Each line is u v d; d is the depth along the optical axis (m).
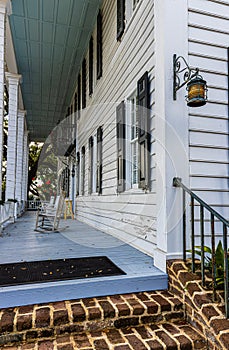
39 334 1.67
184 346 1.63
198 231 2.44
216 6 2.66
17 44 6.07
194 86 2.12
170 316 1.91
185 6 2.55
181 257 2.28
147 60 3.15
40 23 5.37
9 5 4.20
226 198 2.57
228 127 2.63
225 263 1.64
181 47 2.50
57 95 9.06
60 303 1.89
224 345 1.47
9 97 6.35
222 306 1.70
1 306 1.80
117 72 4.36
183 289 1.95
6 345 1.61
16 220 6.96
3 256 2.83
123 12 3.99
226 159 2.60
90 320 1.76
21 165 8.44
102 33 5.21
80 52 6.48
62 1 4.82
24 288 1.86
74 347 1.58
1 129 3.97
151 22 3.05
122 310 1.82
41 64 6.99
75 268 2.36
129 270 2.31
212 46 2.62
